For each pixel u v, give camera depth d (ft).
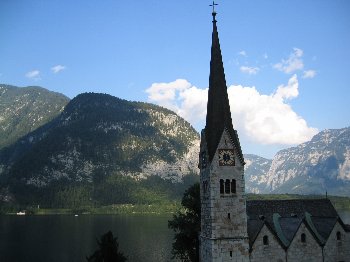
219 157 237.25
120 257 225.15
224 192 235.40
